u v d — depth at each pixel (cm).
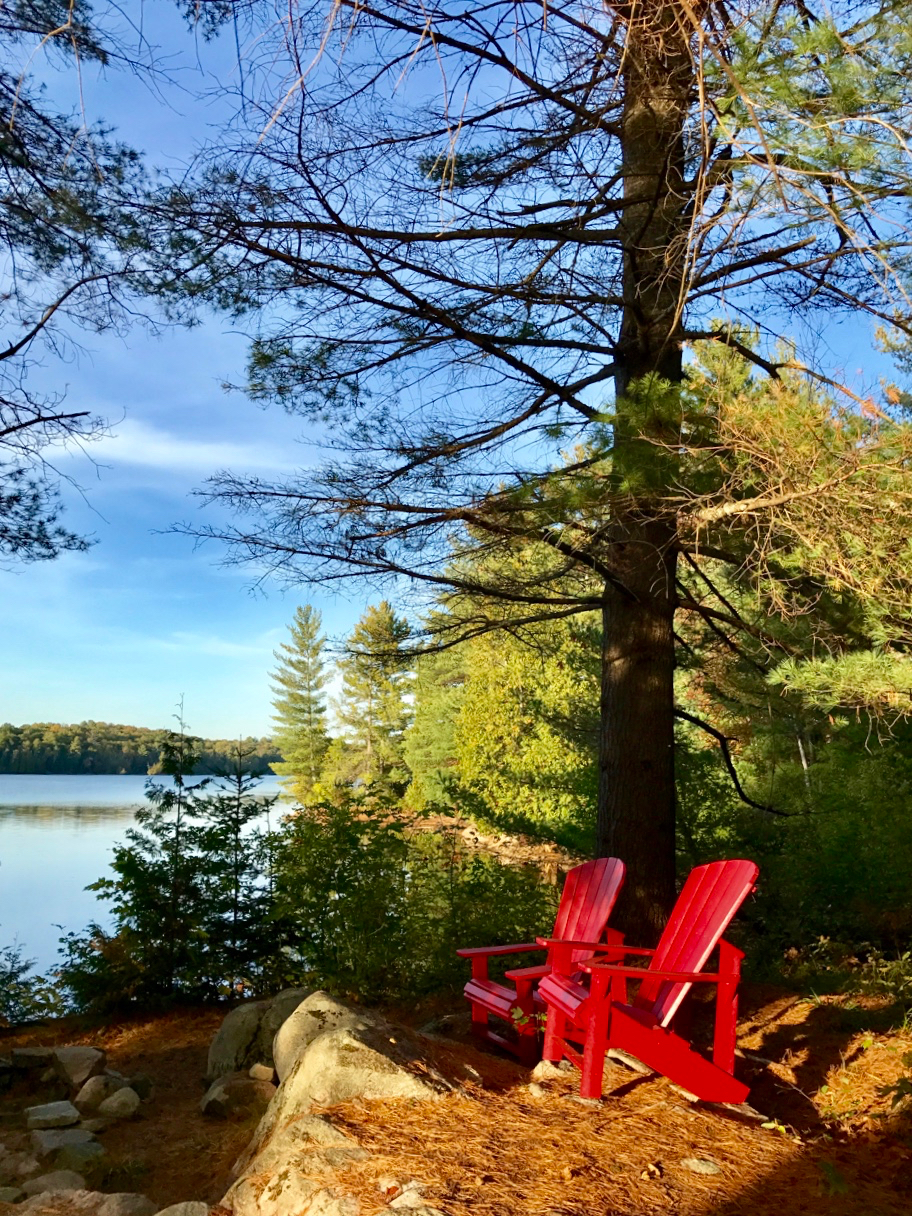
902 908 752
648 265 609
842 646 627
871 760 871
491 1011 482
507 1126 323
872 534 423
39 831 2952
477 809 1012
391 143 554
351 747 5409
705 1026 498
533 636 1030
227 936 684
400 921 652
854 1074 399
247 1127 396
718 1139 327
